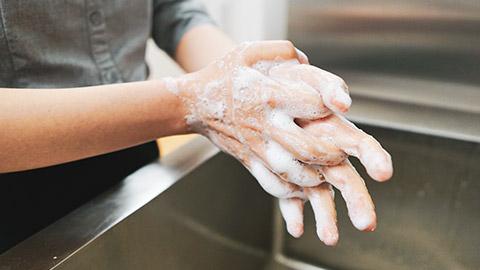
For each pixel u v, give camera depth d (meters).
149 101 0.50
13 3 0.52
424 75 0.74
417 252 0.72
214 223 0.64
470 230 0.69
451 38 0.71
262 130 0.47
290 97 0.46
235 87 0.48
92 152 0.50
